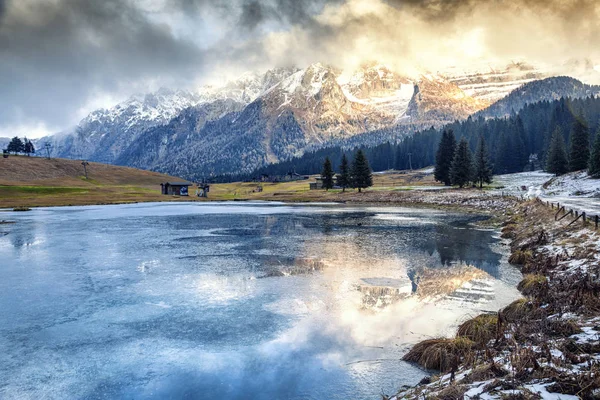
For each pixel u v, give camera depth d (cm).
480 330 1248
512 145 15225
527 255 2544
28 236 4062
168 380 1119
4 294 1967
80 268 2550
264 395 1023
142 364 1216
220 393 1045
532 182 10875
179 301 1836
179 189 13750
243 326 1513
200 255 2959
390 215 6231
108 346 1346
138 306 1766
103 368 1194
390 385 1057
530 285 1845
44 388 1086
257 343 1355
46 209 8194
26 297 1916
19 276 2344
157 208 8419
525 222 4062
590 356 887
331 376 1117
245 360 1230
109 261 2766
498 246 3244
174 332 1460
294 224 5031
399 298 1838
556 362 855
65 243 3581
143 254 3017
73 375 1154
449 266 2509
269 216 6250
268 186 18612
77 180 17525
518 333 1176
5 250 3238
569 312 1354
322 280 2195
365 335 1403
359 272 2378
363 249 3167
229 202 10962
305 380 1098
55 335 1443
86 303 1816
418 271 2388
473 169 10500
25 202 10044
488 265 2519
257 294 1933
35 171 17500
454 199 8256
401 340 1350
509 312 1465
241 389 1059
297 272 2391
